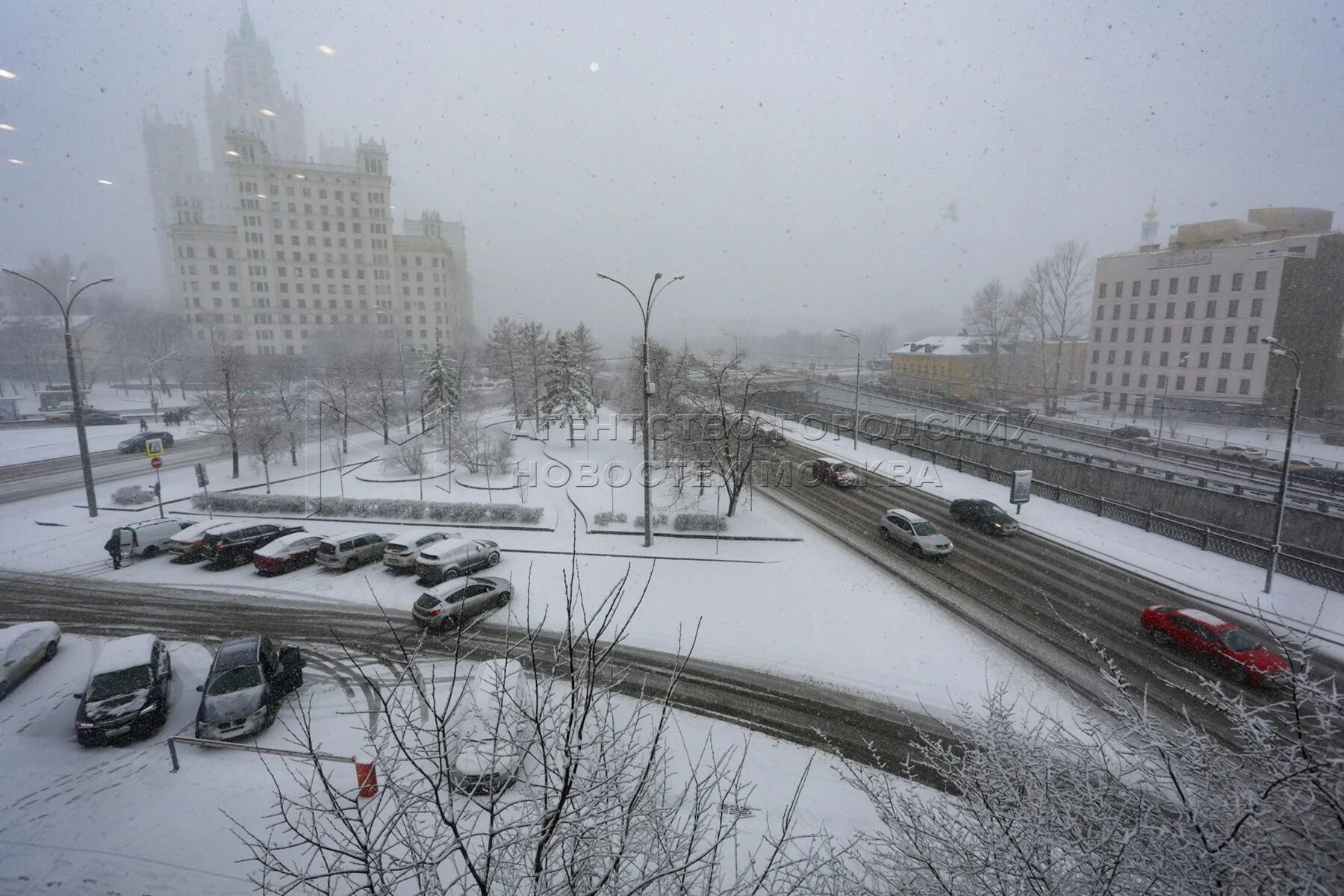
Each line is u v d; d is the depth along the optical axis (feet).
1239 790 16.80
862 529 83.46
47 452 137.18
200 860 29.48
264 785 35.32
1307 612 59.36
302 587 66.69
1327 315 170.71
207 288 312.50
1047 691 46.32
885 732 41.96
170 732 41.50
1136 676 48.29
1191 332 184.75
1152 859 16.90
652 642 54.39
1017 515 89.66
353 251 334.44
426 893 14.93
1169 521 80.64
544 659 49.75
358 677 48.21
